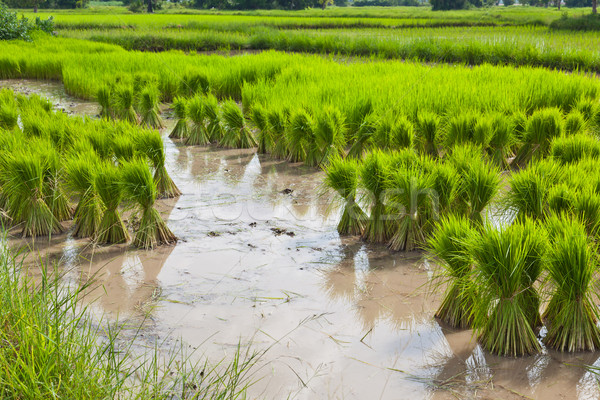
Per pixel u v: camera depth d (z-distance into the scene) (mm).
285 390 3420
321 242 5871
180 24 39156
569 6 107375
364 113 9641
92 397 2906
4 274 3820
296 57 18031
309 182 8008
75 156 6555
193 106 10297
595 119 9148
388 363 3732
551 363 3736
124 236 5887
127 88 12016
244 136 10125
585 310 3873
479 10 77062
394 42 24672
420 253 5602
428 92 10477
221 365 3672
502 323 3838
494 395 3381
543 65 19953
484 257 3902
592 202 4652
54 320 3398
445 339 4047
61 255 5496
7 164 6055
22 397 2787
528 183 5340
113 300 4566
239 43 29359
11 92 11453
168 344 3914
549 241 4152
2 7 26125
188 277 5008
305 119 8750
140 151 7055
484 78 12609
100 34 30266
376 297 4672
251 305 4508
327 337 4047
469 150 6648
